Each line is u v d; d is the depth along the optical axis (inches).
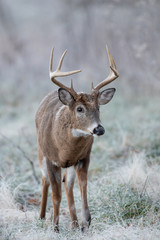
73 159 724.0
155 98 1603.1
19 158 1130.7
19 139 1227.2
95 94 714.2
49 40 2849.4
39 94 1908.2
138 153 1031.6
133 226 687.1
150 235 626.8
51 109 768.3
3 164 1074.7
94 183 883.4
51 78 710.5
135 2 1622.8
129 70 1793.8
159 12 1521.9
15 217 749.3
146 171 896.3
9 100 1828.2
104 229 689.0
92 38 2065.7
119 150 1095.6
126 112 1476.4
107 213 746.2
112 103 1598.2
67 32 2234.3
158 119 1306.6
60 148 717.3
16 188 855.1
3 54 2738.7
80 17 2272.4
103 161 1040.8
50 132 734.5
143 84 1707.7
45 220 737.6
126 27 1663.4
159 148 1068.5
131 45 1624.0
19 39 2938.0
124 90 1753.2
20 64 2498.8
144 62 1545.3
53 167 741.3
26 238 652.7
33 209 822.5
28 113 1624.0
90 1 2175.2
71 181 748.6
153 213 723.4
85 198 724.0
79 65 2122.3
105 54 1977.1
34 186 944.9
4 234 664.4
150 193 786.2
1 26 3166.8
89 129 686.5
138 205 760.3
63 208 826.8
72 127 698.8
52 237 661.3
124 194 781.9
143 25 1526.8
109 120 1382.9
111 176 899.4
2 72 2409.0
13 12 3469.5
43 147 754.2
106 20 1893.5
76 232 687.7
